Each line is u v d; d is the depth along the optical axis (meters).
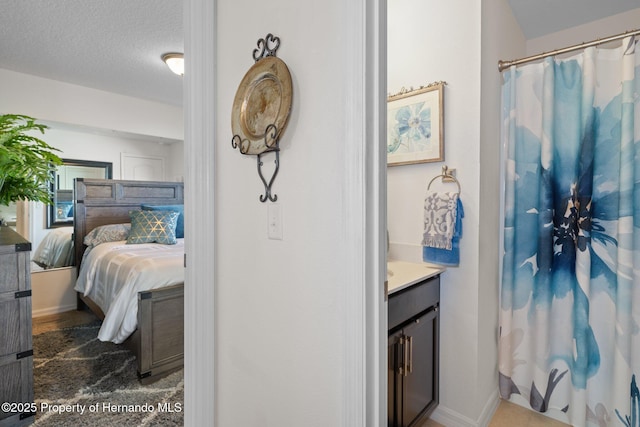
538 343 1.79
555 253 1.75
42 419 1.70
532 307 1.81
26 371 1.71
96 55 2.76
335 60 0.87
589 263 1.63
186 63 1.24
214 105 1.23
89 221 3.55
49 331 2.88
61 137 3.56
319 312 0.92
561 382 1.75
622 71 1.53
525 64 1.85
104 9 2.14
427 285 1.59
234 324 1.19
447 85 1.71
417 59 1.82
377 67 0.83
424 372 1.58
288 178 1.00
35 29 2.36
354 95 0.82
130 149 4.14
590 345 1.64
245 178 1.14
